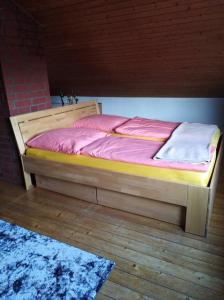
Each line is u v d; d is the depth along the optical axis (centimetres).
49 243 130
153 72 345
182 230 203
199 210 188
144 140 260
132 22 257
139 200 220
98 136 275
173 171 194
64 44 324
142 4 232
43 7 256
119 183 217
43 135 271
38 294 101
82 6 252
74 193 258
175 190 192
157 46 286
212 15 225
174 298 145
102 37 293
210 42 258
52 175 255
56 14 266
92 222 219
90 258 119
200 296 145
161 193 199
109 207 240
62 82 439
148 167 204
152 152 223
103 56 335
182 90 370
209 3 214
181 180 191
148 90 398
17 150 272
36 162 260
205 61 292
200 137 245
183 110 396
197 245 186
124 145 242
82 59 353
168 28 254
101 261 117
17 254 122
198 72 318
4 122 268
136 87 399
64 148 242
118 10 246
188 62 302
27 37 265
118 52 317
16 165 283
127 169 211
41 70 286
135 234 201
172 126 295
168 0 221
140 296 147
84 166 229
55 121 307
